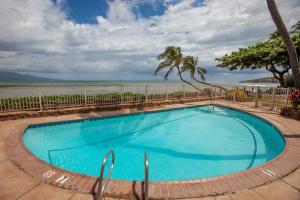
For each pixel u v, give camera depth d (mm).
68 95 8555
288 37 7621
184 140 6801
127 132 7695
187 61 16312
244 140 6777
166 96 11930
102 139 6820
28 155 3998
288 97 8617
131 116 9148
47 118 7629
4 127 6258
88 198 2645
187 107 11445
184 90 12945
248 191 2826
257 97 10719
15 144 4668
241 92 12805
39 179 3102
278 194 2771
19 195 2711
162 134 7492
